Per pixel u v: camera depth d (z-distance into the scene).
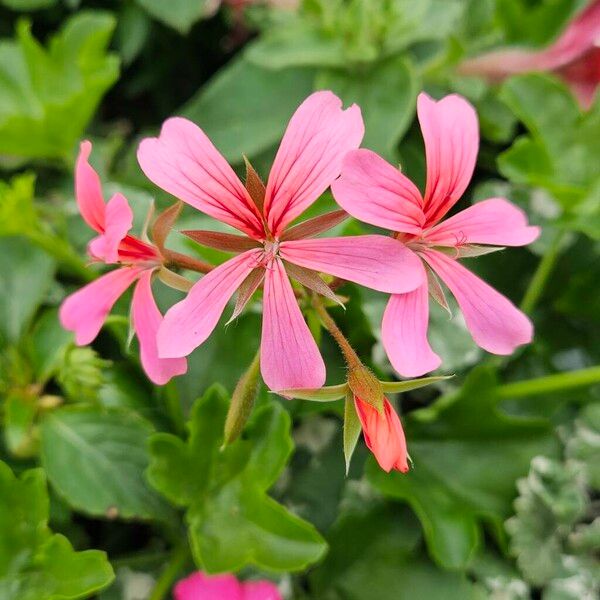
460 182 0.28
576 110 0.36
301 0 0.39
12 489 0.32
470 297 0.28
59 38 0.38
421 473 0.34
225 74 0.39
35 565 0.32
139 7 0.41
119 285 0.29
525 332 0.28
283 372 0.26
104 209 0.28
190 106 0.39
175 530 0.34
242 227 0.27
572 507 0.33
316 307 0.28
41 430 0.33
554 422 0.36
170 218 0.28
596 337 0.38
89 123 0.44
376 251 0.26
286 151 0.27
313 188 0.27
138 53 0.44
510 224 0.28
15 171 0.40
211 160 0.27
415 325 0.27
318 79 0.38
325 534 0.35
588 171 0.36
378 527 0.34
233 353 0.34
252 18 0.41
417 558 0.34
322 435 0.36
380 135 0.37
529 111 0.36
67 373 0.33
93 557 0.31
